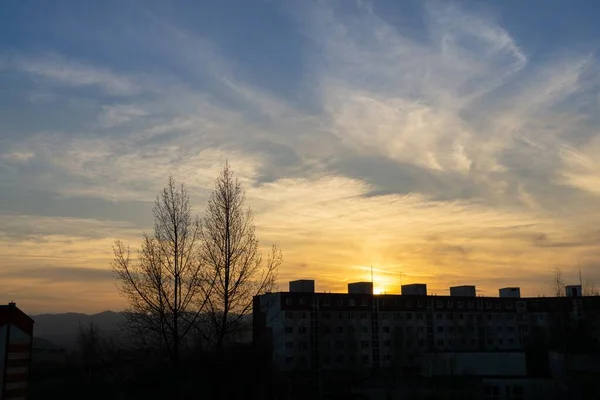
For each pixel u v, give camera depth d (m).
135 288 26.89
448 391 62.97
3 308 16.97
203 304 27.17
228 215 28.23
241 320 27.59
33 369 46.38
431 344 102.69
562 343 81.44
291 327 89.44
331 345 92.38
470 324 107.62
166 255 27.27
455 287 115.94
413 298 103.38
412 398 63.28
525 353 71.62
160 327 26.56
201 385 27.55
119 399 28.73
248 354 28.88
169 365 27.48
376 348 96.75
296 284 97.56
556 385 65.12
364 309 97.19
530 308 113.25
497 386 67.38
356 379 71.69
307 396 60.41
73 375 41.44
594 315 98.00
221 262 27.59
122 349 27.89
